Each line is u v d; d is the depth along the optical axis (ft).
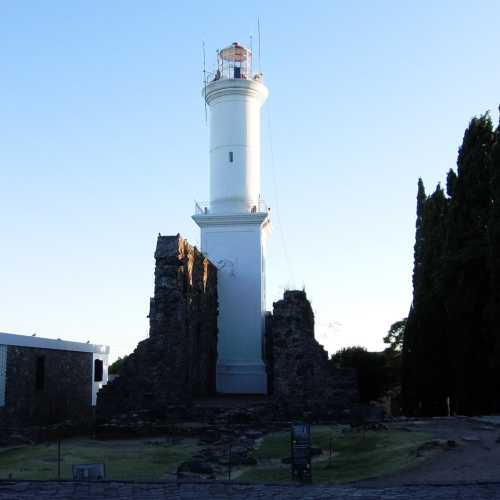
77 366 118.83
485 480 44.88
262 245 139.13
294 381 101.96
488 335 94.38
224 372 130.41
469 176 99.40
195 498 43.55
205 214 135.54
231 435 78.07
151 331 95.91
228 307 133.59
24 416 98.89
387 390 165.27
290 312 104.42
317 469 55.67
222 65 144.46
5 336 94.84
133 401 91.71
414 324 118.93
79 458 64.44
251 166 139.64
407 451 58.18
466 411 96.07
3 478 50.24
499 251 87.30
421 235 137.69
